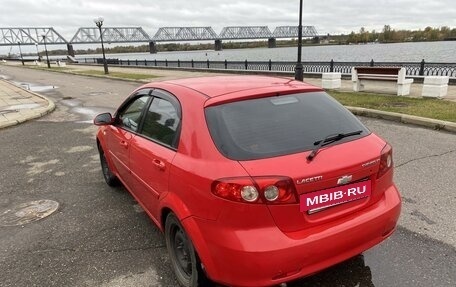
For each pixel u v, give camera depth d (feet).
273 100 9.45
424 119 25.43
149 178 10.57
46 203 15.33
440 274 9.71
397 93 37.42
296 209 7.63
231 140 8.18
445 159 18.29
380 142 9.28
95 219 13.69
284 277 7.64
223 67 89.20
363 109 30.04
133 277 10.19
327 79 44.96
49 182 17.85
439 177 16.03
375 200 8.88
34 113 37.32
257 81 10.89
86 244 11.98
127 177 13.15
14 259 11.30
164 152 9.62
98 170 19.33
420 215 12.81
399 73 36.68
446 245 11.01
